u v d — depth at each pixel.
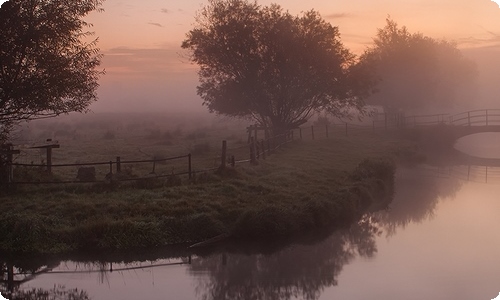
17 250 14.41
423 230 18.05
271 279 12.98
